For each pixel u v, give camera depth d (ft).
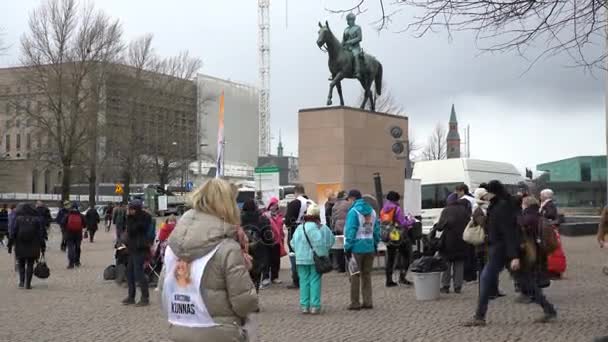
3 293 48.85
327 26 81.71
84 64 165.27
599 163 257.75
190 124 218.18
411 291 46.06
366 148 82.53
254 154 392.88
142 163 189.06
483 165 78.07
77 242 69.77
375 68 86.12
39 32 166.50
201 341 13.99
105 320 36.96
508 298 42.09
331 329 33.06
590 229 118.01
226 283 13.94
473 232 39.75
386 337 30.71
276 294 46.47
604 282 49.78
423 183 77.41
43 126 166.40
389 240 47.65
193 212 14.47
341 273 57.77
